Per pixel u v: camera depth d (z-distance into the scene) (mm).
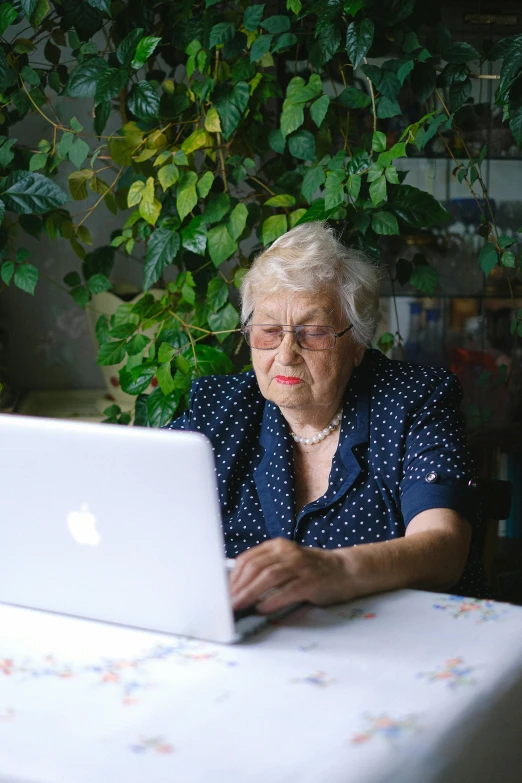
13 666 934
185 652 962
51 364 2760
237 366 2570
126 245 2307
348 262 1562
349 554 1132
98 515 991
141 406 2291
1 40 2238
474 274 2527
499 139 2430
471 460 1468
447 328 2561
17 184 2141
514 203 2467
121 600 1028
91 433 951
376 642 975
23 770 733
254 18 2010
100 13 2178
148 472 939
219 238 2135
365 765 730
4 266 2283
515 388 2574
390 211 2027
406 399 1549
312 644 974
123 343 2203
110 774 723
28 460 996
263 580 1054
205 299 2311
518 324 2344
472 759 813
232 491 1608
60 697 861
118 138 2182
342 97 2113
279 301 1516
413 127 1967
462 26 2375
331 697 848
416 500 1390
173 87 2238
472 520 1386
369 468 1533
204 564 957
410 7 1923
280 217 2102
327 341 1506
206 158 2342
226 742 769
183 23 2219
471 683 871
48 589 1070
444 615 1048
